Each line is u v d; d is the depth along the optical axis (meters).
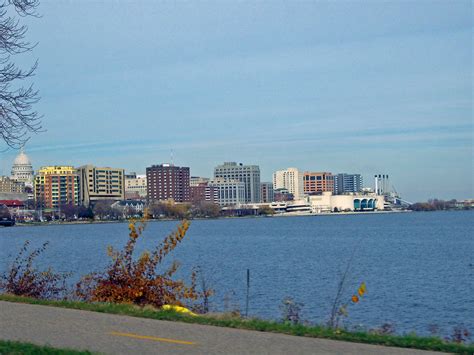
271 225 198.75
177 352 11.31
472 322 25.19
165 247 20.86
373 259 58.72
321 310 27.52
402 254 65.19
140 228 21.44
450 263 53.25
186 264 53.03
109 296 19.53
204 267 49.56
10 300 18.14
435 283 38.81
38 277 22.92
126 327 13.67
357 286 37.53
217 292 33.03
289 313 20.80
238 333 12.96
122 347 11.76
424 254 64.88
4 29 16.77
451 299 31.42
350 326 20.58
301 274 44.66
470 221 193.62
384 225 171.50
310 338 12.48
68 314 15.48
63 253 72.50
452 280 40.41
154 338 12.50
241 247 83.44
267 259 60.00
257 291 34.31
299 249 76.94
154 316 15.01
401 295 32.91
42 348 11.46
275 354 11.09
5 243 107.69
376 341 12.05
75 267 50.94
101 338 12.57
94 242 103.25
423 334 21.97
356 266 51.31
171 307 17.97
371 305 29.45
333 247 80.38
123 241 105.19
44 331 13.38
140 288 19.45
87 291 20.98
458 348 11.37
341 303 29.44
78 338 12.62
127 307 16.33
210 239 110.88
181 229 21.00
